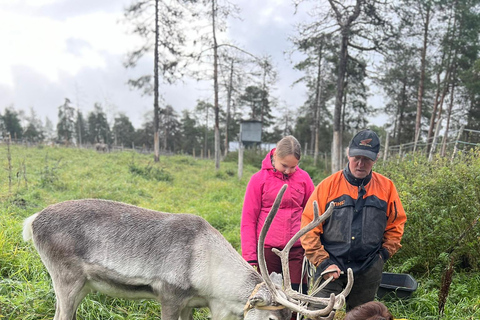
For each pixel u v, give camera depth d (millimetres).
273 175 3260
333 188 2775
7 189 7828
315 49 17375
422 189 4641
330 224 2785
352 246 2723
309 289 3051
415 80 18609
